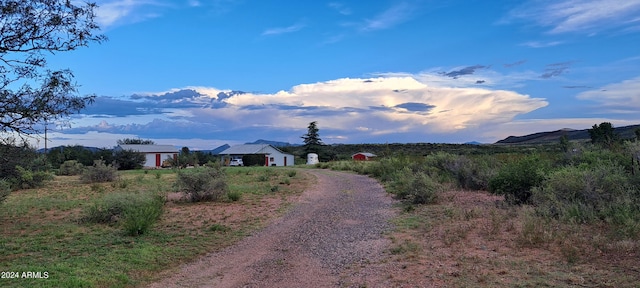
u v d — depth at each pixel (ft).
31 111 24.99
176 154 224.94
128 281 21.90
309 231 34.60
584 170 34.88
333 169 134.72
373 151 271.69
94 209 39.70
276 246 29.91
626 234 23.58
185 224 37.93
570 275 18.42
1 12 24.53
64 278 21.54
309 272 22.90
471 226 30.55
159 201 43.52
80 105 26.55
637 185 31.89
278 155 236.84
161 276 23.26
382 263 23.04
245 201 53.72
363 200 53.16
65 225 37.17
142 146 226.38
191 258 26.96
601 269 18.93
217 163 93.97
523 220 30.07
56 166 162.40
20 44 25.53
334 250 27.53
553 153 60.90
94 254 26.81
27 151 27.61
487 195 48.62
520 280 18.28
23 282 20.84
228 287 21.21
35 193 69.46
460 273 19.83
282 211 45.47
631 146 39.17
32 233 33.81
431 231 30.60
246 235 33.73
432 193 45.73
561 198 32.73
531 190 36.50
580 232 25.80
